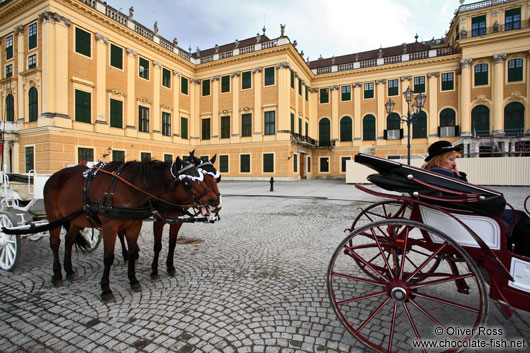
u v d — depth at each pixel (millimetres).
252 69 31047
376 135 34312
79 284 4016
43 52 20234
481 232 2469
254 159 31219
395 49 37938
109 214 3525
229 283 4023
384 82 33906
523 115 27828
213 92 33344
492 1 29000
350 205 11906
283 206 11836
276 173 30219
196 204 3703
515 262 2344
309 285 3924
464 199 2352
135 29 26531
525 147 25750
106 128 23719
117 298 3584
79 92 21859
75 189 3908
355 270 4453
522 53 27828
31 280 4160
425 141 32094
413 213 2771
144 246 5961
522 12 28062
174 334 2793
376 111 34406
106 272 3541
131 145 26062
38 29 20578
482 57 28969
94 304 3426
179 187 3678
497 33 27859
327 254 5289
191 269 4586
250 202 13281
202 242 6219
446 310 3205
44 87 20234
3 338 2762
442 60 31094
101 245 5980
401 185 2615
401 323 2963
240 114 32031
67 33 21047
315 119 37812
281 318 3074
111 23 23812
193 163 3799
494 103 28578
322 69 37219
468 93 29500
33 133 20891
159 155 29047
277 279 4145
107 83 23922
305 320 3031
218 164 33156
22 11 21375
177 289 3836
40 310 3289
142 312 3229
